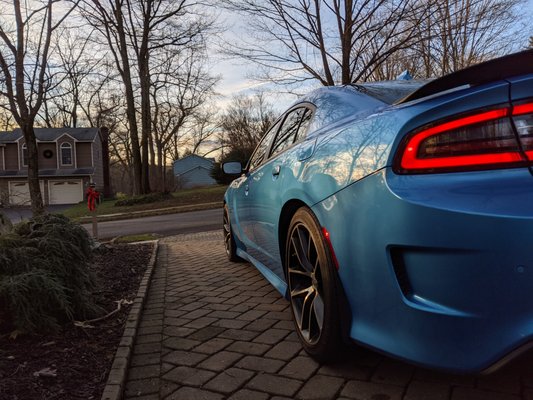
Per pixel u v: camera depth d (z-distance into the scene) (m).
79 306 3.53
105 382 2.50
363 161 2.11
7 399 2.26
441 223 1.71
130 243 9.00
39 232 3.60
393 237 1.87
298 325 2.88
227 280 5.07
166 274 5.60
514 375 2.35
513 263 1.58
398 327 1.92
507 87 1.70
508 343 1.60
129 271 5.57
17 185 39.62
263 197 3.64
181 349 3.04
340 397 2.27
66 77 13.52
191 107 38.38
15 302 3.01
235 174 5.02
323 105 3.12
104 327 3.43
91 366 2.70
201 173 68.38
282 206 3.05
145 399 2.38
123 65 26.33
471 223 1.65
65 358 2.79
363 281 2.09
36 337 3.10
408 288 1.88
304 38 9.23
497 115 1.70
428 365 1.80
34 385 2.42
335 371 2.54
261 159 4.23
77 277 3.57
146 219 18.91
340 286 2.34
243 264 5.98
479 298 1.65
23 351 2.88
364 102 2.74
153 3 24.59
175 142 53.31
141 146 28.44
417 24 8.38
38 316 3.12
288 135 3.59
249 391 2.40
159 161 40.72
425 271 1.79
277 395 2.34
